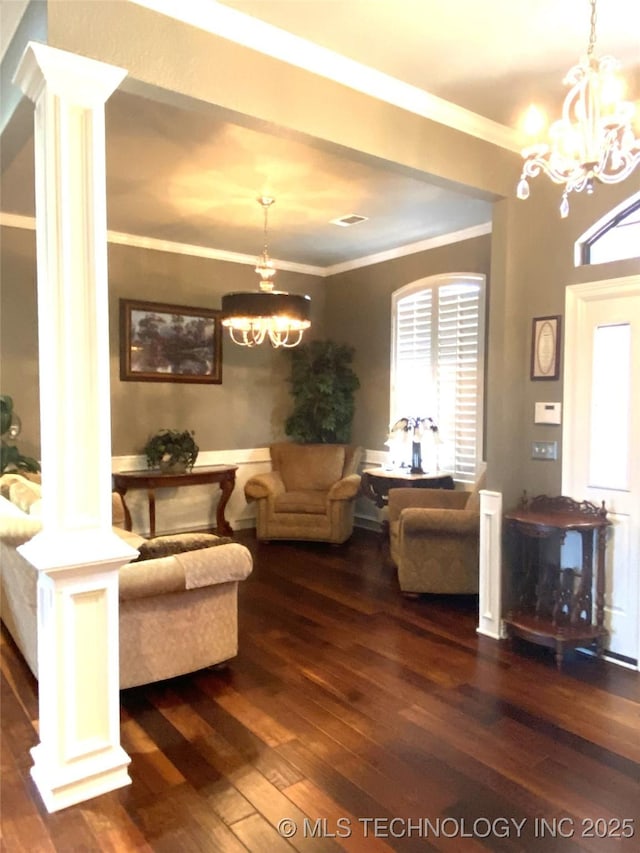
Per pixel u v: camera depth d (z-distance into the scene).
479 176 3.35
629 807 2.12
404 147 2.99
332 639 3.60
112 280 5.55
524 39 2.54
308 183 4.12
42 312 2.11
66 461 2.09
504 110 3.15
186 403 6.07
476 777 2.29
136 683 2.88
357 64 2.71
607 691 2.97
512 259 3.60
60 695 2.14
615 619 3.37
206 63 2.35
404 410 5.97
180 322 5.96
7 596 3.54
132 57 2.17
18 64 2.23
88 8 2.08
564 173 2.14
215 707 2.81
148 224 5.18
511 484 3.66
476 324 5.27
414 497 4.86
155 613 2.90
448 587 4.21
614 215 3.31
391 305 6.11
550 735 2.58
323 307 6.88
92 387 2.13
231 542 3.29
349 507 5.83
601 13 2.35
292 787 2.23
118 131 3.30
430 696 2.91
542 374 3.61
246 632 3.70
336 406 6.30
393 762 2.38
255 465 6.58
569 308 3.49
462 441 5.42
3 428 4.55
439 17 2.39
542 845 1.95
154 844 1.95
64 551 2.07
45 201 2.05
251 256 6.34
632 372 3.27
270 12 2.36
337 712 2.77
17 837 1.98
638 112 3.03
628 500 3.30
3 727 2.65
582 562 3.40
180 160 3.71
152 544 3.12
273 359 6.67
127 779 2.26
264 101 2.50
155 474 5.45
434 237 5.57
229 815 2.08
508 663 3.29
